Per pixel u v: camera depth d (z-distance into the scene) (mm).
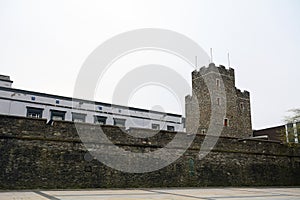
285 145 21094
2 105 21328
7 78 23688
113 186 14977
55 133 14273
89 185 14438
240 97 31531
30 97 22562
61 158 14156
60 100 23641
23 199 9133
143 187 15672
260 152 19875
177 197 10352
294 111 24500
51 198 9492
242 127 30484
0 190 12570
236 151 18938
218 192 13023
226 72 30844
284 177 20359
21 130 13625
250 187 18109
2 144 13148
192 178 17109
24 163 13359
